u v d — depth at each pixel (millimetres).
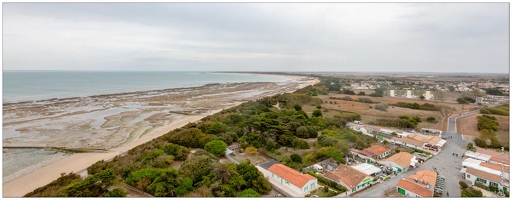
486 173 42281
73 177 42062
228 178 39469
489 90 152125
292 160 49562
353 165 48500
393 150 57219
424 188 37875
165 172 38781
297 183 38688
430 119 85938
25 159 53406
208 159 46531
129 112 101062
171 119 90688
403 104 115375
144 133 72625
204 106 118312
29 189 41344
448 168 48188
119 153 57094
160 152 49875
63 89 172750
